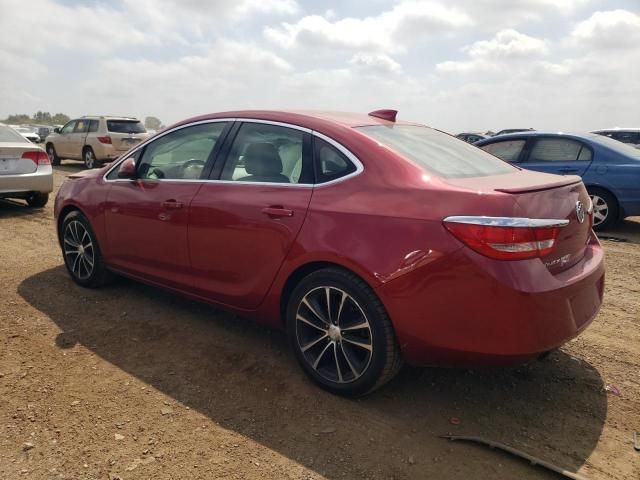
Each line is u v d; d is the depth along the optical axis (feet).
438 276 8.28
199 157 12.20
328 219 9.46
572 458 8.25
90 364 10.91
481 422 9.19
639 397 10.00
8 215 26.40
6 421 8.87
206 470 7.86
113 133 51.72
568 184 9.32
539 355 8.38
